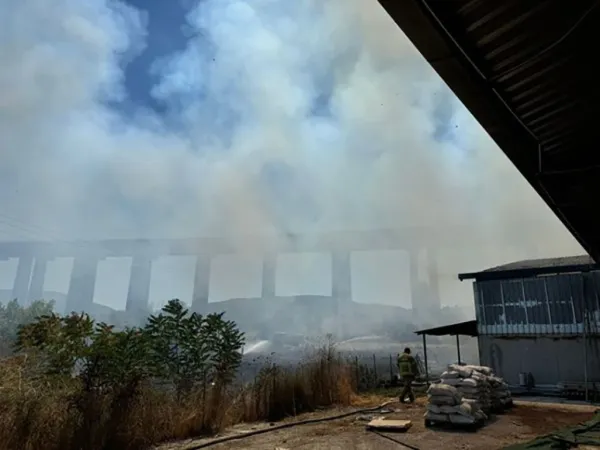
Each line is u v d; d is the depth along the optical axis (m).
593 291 14.80
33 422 6.03
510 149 4.92
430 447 6.99
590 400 13.16
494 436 7.78
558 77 3.76
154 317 9.21
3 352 6.77
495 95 3.95
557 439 6.99
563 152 5.14
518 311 16.11
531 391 15.05
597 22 3.10
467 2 2.88
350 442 7.40
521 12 3.00
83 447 6.30
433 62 3.39
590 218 7.53
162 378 8.62
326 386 11.67
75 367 6.88
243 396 9.94
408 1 2.72
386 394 14.31
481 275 16.98
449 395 8.63
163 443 7.34
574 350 14.80
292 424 9.02
